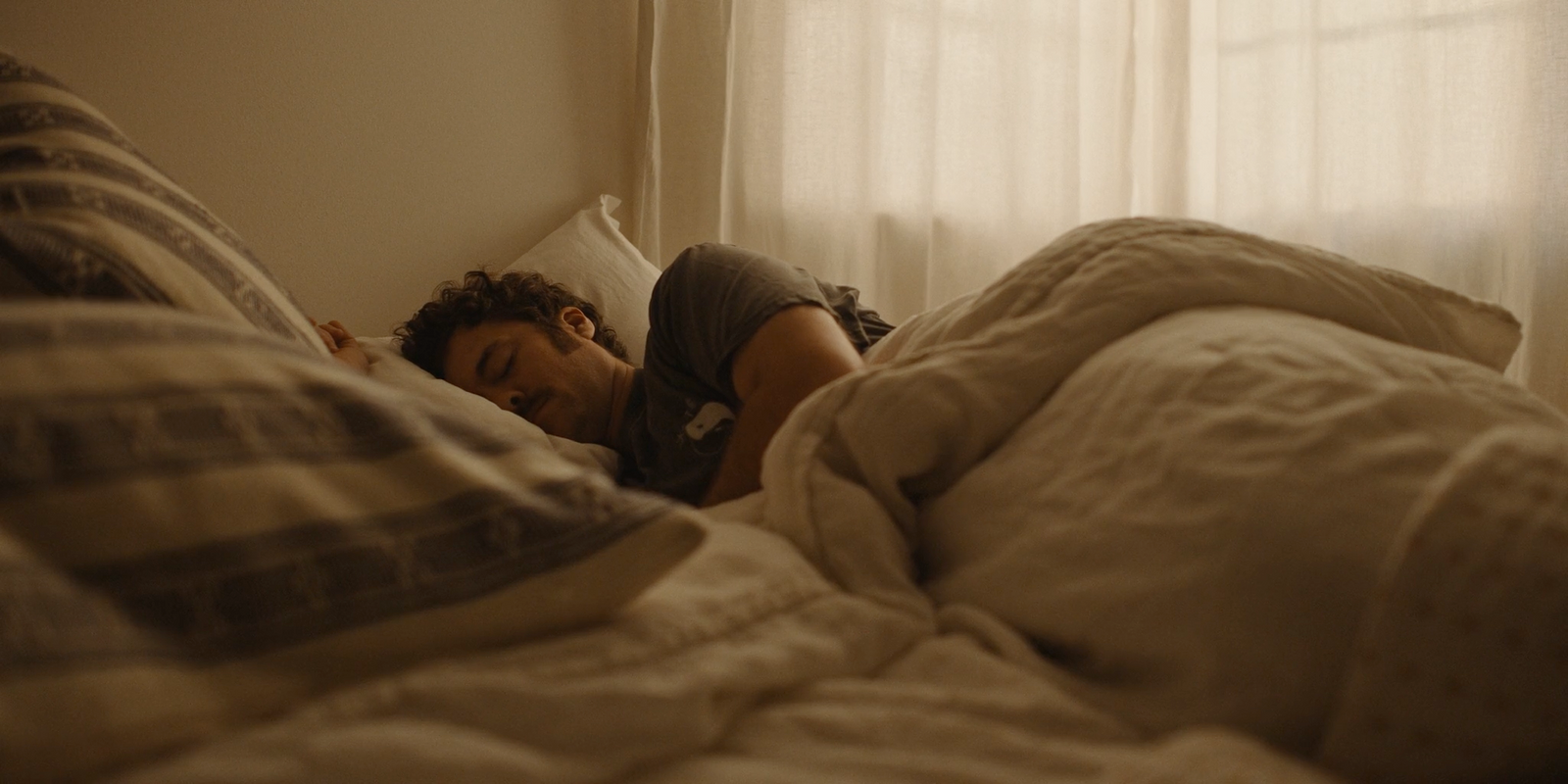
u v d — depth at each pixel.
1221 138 2.75
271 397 0.49
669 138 2.21
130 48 1.62
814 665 0.55
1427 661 0.45
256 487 0.45
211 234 0.83
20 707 0.34
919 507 0.78
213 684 0.41
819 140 2.31
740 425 1.02
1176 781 0.42
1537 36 2.48
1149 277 0.81
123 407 0.44
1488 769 0.44
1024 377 0.77
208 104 1.70
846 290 1.39
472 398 1.22
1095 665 0.59
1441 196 2.61
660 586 0.58
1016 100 2.56
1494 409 0.59
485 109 2.02
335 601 0.45
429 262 1.96
